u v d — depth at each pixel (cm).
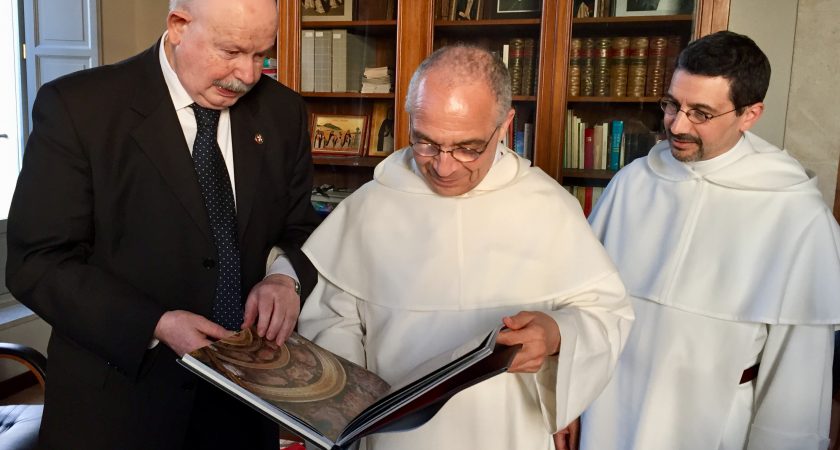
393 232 140
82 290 129
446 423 132
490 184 137
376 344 138
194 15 127
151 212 139
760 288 167
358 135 355
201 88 134
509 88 119
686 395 171
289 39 353
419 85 117
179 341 128
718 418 167
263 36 129
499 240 135
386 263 139
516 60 331
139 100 138
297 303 141
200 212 141
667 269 176
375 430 99
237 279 148
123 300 130
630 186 193
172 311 131
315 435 99
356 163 355
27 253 131
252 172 150
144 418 142
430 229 137
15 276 131
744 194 174
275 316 132
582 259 135
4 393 368
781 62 322
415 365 134
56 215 131
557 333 117
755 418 167
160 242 139
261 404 102
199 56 129
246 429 160
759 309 165
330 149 359
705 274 173
